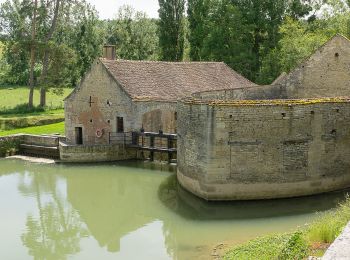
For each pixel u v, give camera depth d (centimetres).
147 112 3269
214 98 2947
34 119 4741
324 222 1439
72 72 6544
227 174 2017
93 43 7525
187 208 2120
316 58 3086
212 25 5719
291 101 2038
